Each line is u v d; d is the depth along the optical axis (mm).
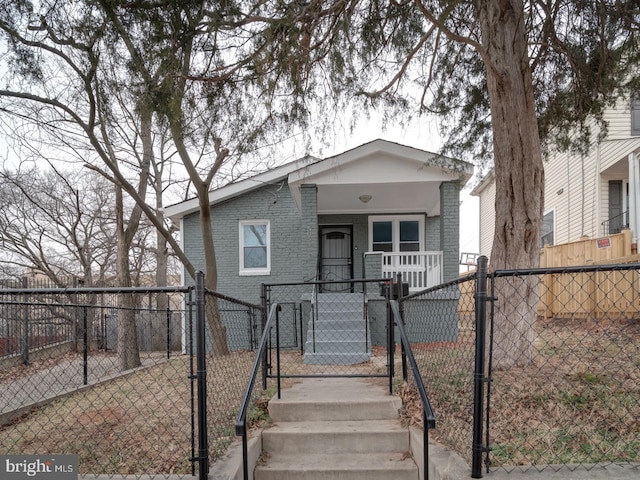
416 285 8695
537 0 4879
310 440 3463
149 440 3234
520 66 4402
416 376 2820
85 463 2893
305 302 8500
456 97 6293
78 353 8547
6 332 7125
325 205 10586
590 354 4539
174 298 14117
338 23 4320
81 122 6039
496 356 4289
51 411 4242
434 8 4418
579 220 11102
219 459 2832
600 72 5180
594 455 2605
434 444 2963
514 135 4422
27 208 13625
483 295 2395
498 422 3117
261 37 4086
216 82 4449
